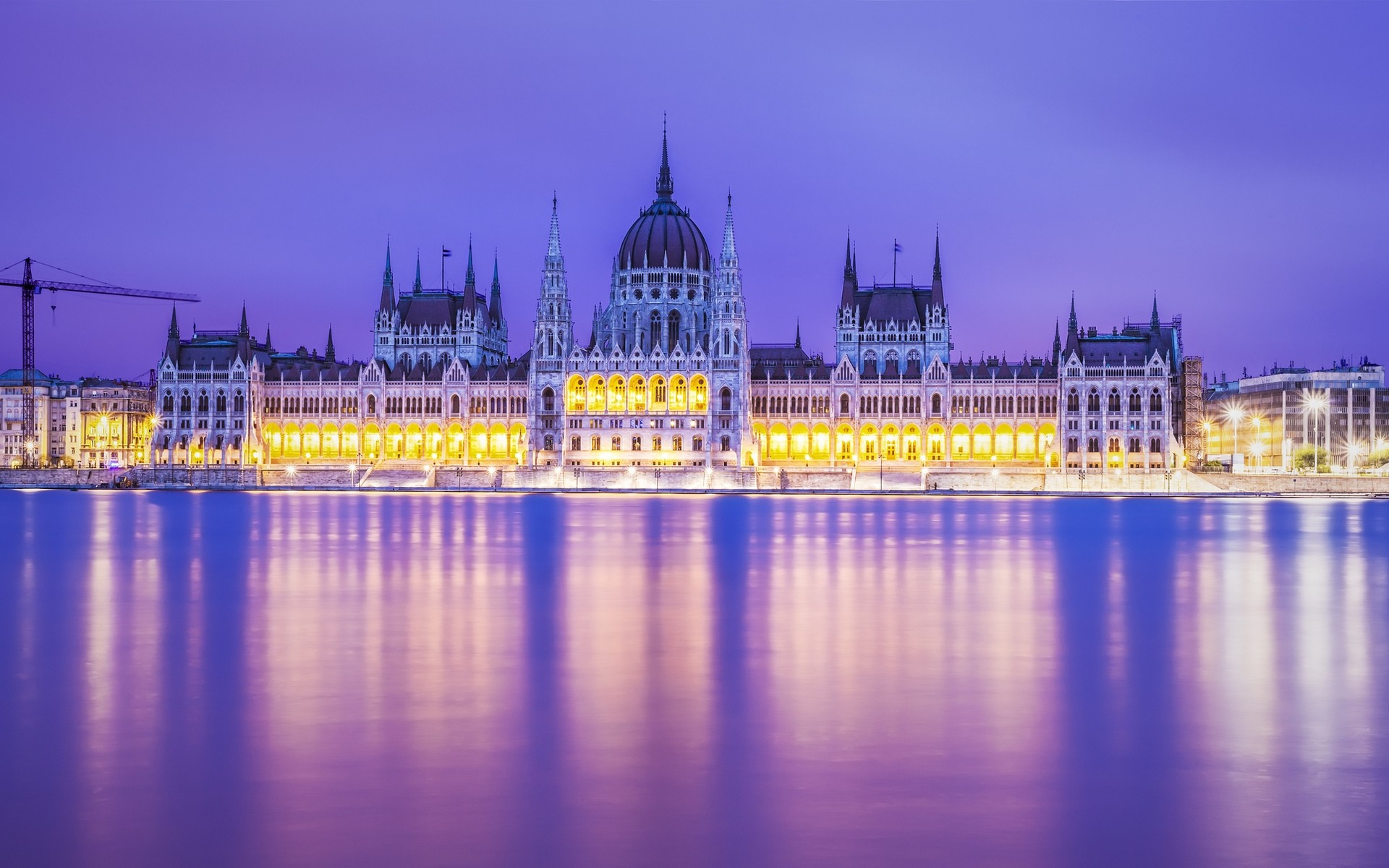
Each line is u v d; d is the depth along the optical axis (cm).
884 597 6900
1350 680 4484
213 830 2894
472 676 4509
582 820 2958
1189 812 3008
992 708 4016
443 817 2981
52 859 2725
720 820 2958
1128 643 5284
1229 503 19575
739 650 5078
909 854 2762
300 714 3916
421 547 10438
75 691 4250
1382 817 2980
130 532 12356
